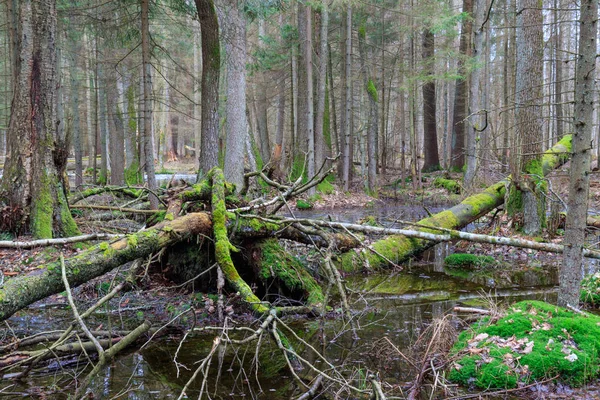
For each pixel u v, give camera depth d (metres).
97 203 11.90
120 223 9.98
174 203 6.18
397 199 19.88
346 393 3.66
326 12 18.36
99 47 17.66
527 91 9.05
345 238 7.56
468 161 15.14
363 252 7.87
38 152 7.68
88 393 3.66
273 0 15.67
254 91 27.34
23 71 7.69
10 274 6.19
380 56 26.05
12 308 4.00
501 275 7.62
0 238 7.35
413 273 7.88
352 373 4.02
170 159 46.84
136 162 21.08
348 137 19.95
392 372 4.04
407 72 18.83
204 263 6.27
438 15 15.44
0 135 36.38
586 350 3.79
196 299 6.02
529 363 3.72
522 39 9.03
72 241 6.32
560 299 4.62
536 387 3.56
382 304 6.10
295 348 4.62
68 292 4.09
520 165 9.46
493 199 9.62
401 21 19.41
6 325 5.10
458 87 23.12
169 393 3.67
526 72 9.05
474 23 15.61
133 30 11.14
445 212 9.02
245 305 5.76
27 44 7.64
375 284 7.17
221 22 13.74
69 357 4.33
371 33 24.23
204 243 6.15
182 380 3.91
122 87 22.88
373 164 20.78
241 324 5.33
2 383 3.82
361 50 22.05
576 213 4.41
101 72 19.33
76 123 17.94
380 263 7.91
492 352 3.94
